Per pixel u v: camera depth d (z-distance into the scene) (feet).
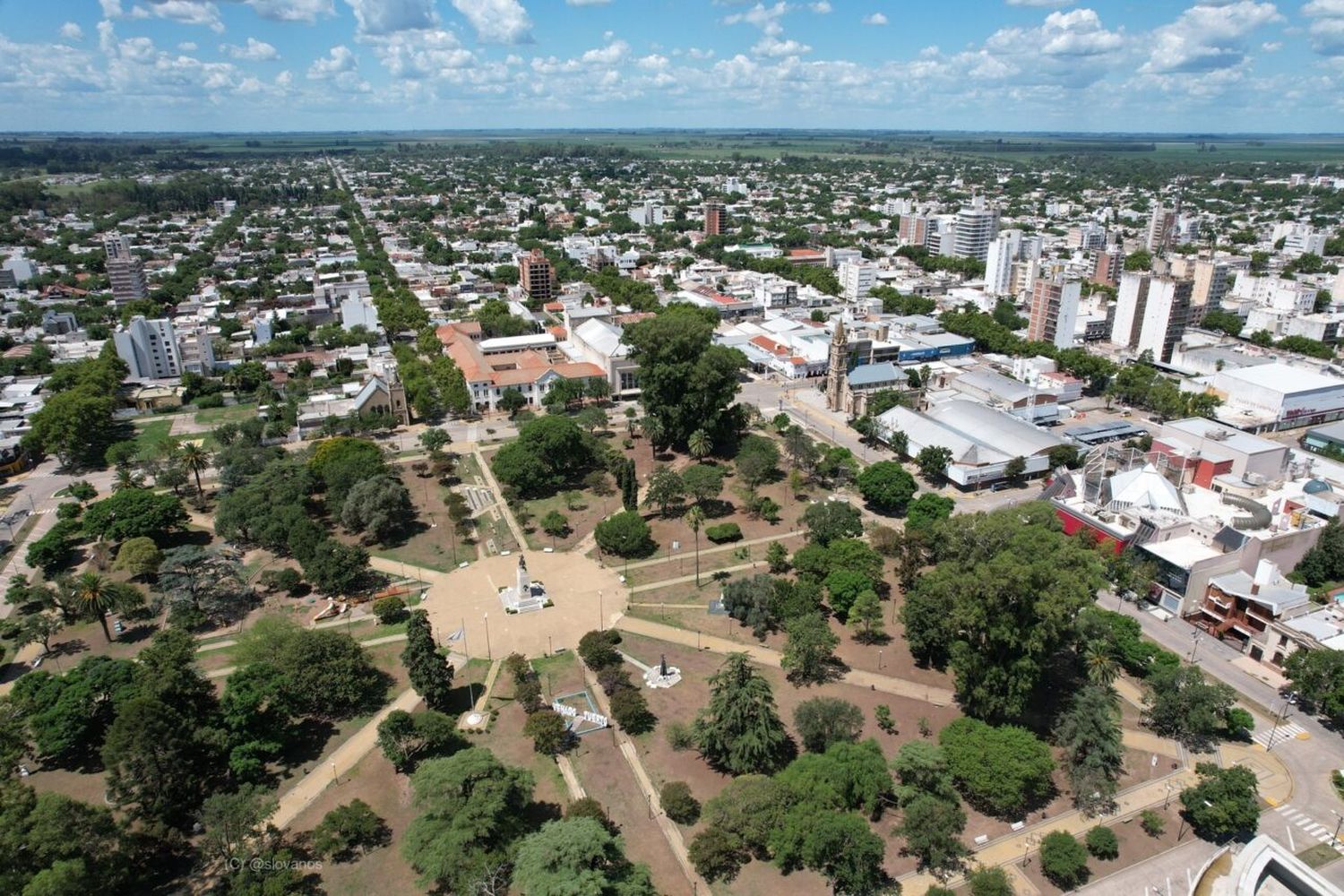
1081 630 530.68
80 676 503.61
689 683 563.48
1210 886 363.35
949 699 546.67
